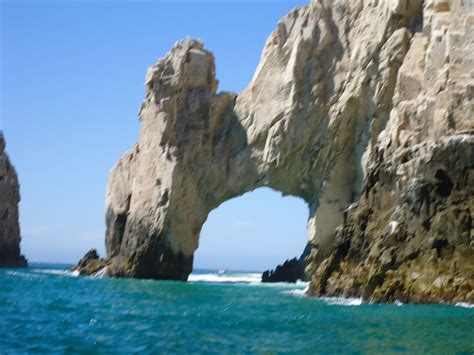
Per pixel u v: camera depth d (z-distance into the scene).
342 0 64.50
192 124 71.00
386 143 47.53
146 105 74.31
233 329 29.34
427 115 46.19
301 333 28.08
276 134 65.88
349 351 23.77
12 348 23.52
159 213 68.38
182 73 71.12
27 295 46.00
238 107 70.81
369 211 45.72
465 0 47.00
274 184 68.06
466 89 44.03
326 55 64.31
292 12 67.81
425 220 40.78
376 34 57.22
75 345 24.50
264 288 60.12
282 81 66.38
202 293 51.16
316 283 47.00
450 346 24.64
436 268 39.22
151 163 71.25
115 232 75.81
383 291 40.41
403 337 26.75
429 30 50.75
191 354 23.19
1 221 102.06
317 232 61.75
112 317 33.41
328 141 62.66
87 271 76.56
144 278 68.75
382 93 56.19
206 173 70.69
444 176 40.97
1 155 103.50
